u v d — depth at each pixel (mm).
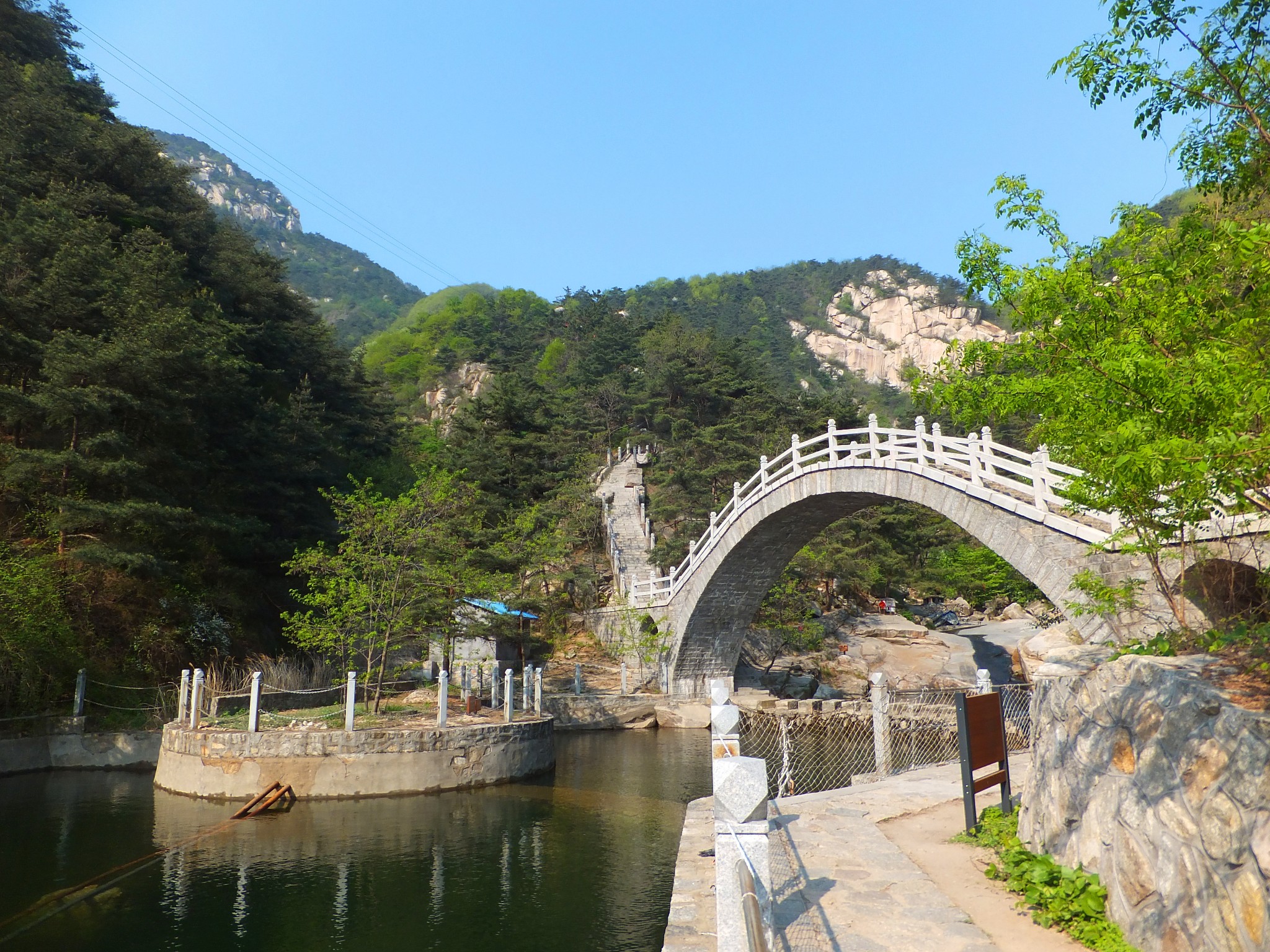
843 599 46656
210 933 9164
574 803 15930
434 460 47219
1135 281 7262
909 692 15102
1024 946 5508
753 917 3107
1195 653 6266
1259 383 4820
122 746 19609
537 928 9320
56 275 23422
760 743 23125
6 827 13531
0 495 22594
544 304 152125
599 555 46781
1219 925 4371
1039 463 15133
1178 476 5172
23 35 39281
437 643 26828
